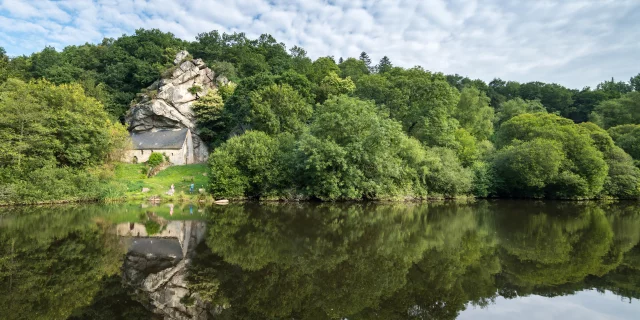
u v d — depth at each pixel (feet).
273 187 121.39
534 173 133.39
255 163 117.39
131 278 36.50
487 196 150.82
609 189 146.41
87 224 68.80
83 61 242.58
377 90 162.09
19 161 100.94
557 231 67.92
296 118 153.58
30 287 33.40
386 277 38.27
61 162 117.08
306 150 111.96
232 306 29.53
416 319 27.73
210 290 33.37
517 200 140.15
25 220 72.33
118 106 206.80
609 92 283.38
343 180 111.96
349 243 54.39
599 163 137.39
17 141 102.42
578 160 141.90
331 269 40.57
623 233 66.69
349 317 27.84
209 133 195.93
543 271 41.37
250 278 37.04
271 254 46.93
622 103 224.74
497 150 164.25
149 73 219.61
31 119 104.73
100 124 132.77
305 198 119.65
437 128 150.61
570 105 290.76
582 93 289.33
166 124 194.18
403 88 159.74
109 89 214.48
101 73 228.22
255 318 27.14
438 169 131.64
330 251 49.06
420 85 155.84
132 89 222.28
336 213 89.40
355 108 120.37
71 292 32.24
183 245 51.60
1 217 76.13
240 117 174.09
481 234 63.46
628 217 91.04
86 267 40.16
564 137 143.54
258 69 241.76
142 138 186.09
